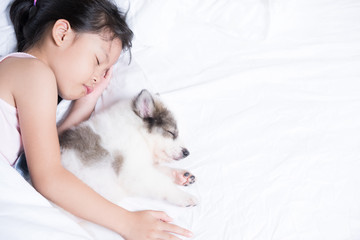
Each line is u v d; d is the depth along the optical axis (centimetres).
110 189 155
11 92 138
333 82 200
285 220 151
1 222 106
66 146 155
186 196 159
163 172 170
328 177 164
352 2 235
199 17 229
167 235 142
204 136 183
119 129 168
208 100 195
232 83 200
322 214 153
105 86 195
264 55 215
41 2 155
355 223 150
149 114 178
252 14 225
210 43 221
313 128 182
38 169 132
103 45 153
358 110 188
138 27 207
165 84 202
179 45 218
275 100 195
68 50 148
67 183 133
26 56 147
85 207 134
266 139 179
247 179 165
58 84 155
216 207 157
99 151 158
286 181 163
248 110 191
